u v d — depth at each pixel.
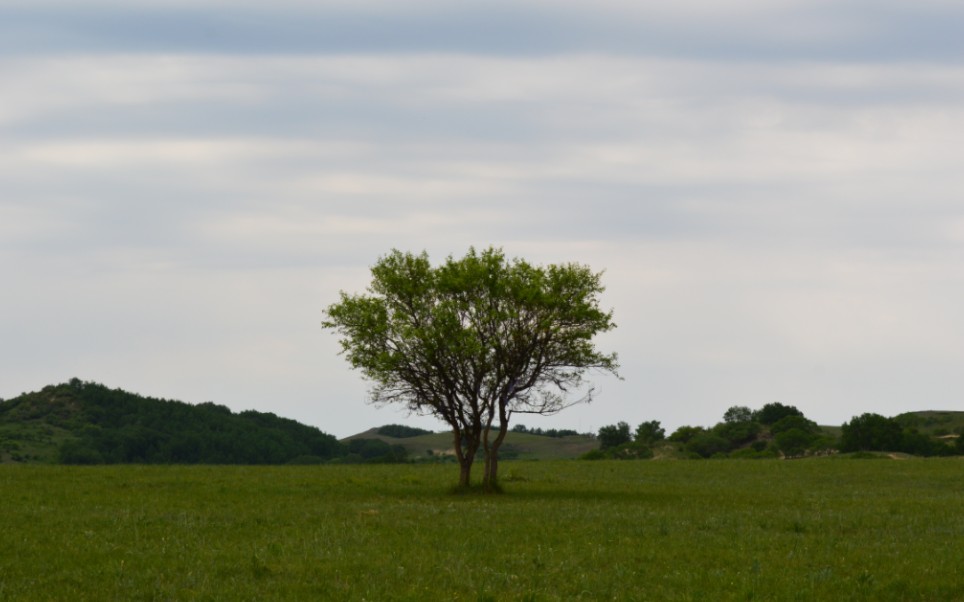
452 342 47.91
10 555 26.84
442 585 23.72
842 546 30.64
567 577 25.23
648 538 32.09
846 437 144.50
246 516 37.25
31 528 32.31
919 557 28.53
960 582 24.69
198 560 26.33
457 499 47.12
